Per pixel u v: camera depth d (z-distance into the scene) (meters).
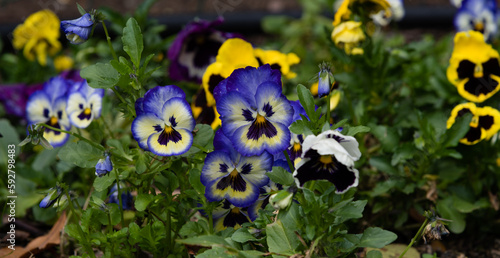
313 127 0.79
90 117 0.94
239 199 0.84
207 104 0.96
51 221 1.03
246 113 0.81
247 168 0.83
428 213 0.81
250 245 0.84
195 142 0.83
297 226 0.79
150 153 0.85
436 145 0.97
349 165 0.73
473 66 1.04
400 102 1.11
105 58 1.23
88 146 0.84
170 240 0.87
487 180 1.04
